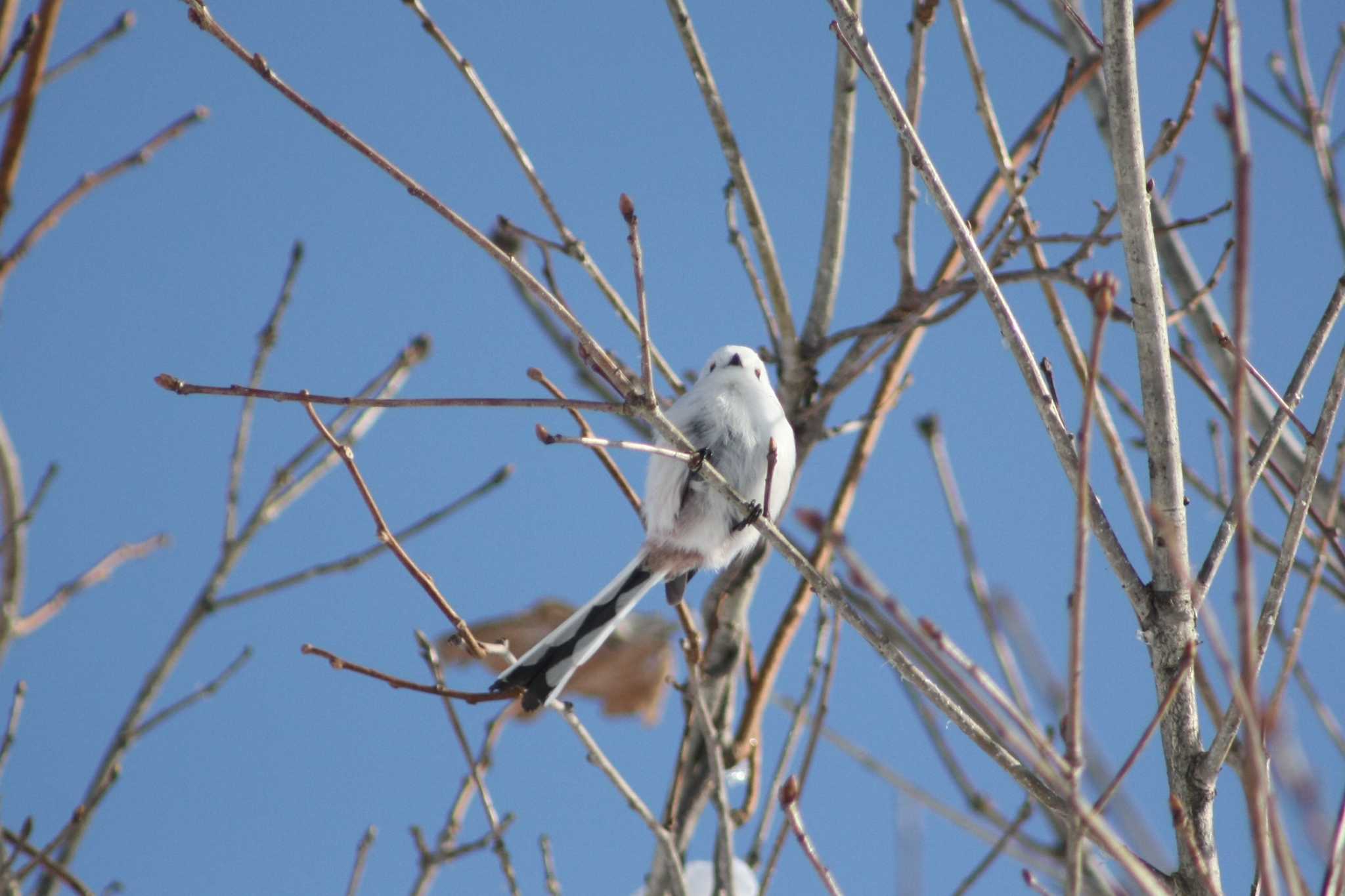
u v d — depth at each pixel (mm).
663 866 8938
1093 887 6656
